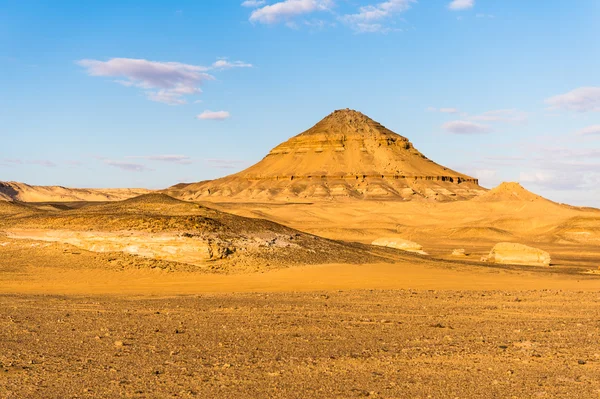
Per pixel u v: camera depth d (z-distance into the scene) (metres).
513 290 45.69
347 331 26.73
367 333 26.31
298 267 52.06
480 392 17.08
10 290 41.97
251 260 51.97
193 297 38.81
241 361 20.83
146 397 16.59
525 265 74.06
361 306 34.66
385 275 51.53
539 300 38.62
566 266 77.75
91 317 30.36
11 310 32.53
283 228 61.97
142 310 32.81
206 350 22.64
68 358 21.25
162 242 51.34
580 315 32.41
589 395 16.86
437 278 52.16
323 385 17.77
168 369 19.67
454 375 19.03
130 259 50.31
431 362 20.80
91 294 40.41
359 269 53.12
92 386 17.62
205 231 53.91
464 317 31.20
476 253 98.25
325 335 25.78
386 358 21.36
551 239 139.12
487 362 20.86
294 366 20.08
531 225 156.75
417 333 26.44
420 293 41.91
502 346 23.44
